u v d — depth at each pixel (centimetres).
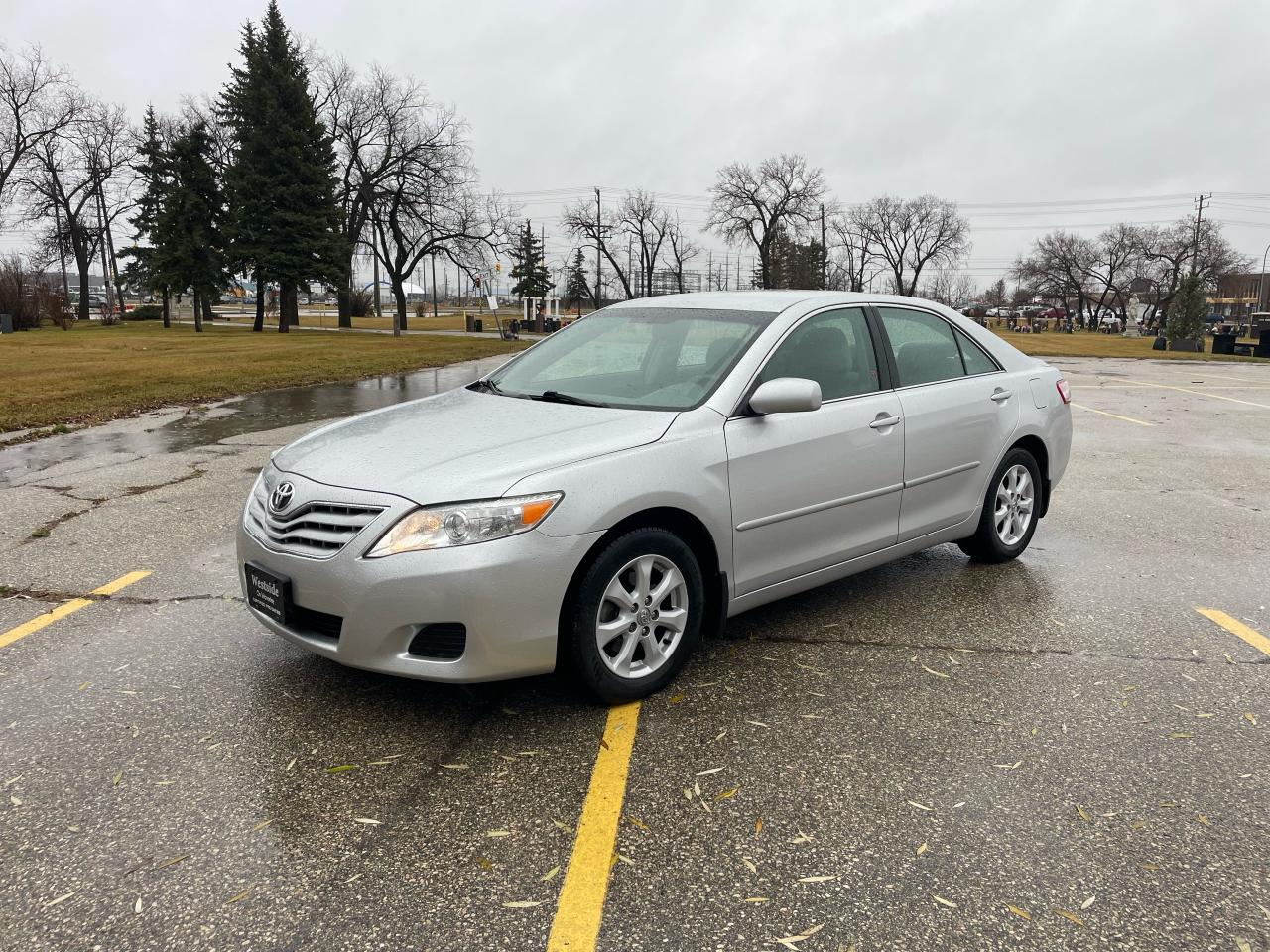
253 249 3847
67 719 319
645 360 402
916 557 532
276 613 318
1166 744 307
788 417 371
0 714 322
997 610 439
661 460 324
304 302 9688
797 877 235
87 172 5944
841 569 406
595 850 246
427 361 2167
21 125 5466
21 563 501
